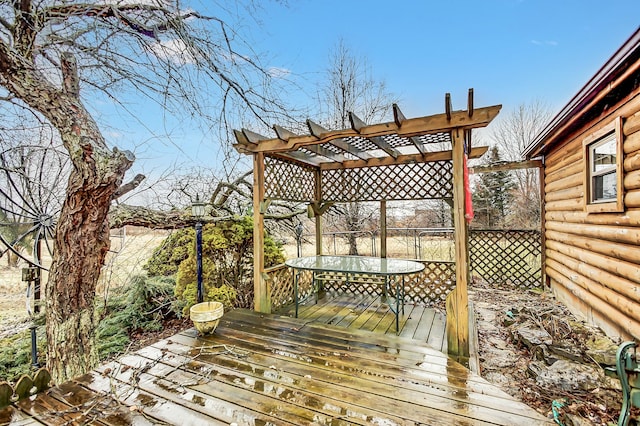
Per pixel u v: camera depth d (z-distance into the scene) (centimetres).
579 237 420
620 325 316
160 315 504
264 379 221
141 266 536
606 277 340
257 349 274
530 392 258
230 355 262
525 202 1208
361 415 179
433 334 339
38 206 360
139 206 441
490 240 643
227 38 319
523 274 614
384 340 294
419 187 448
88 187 268
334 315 404
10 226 353
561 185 491
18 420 177
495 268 645
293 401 194
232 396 200
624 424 161
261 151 377
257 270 391
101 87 315
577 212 425
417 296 479
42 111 265
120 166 270
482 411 182
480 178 1284
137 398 198
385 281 388
